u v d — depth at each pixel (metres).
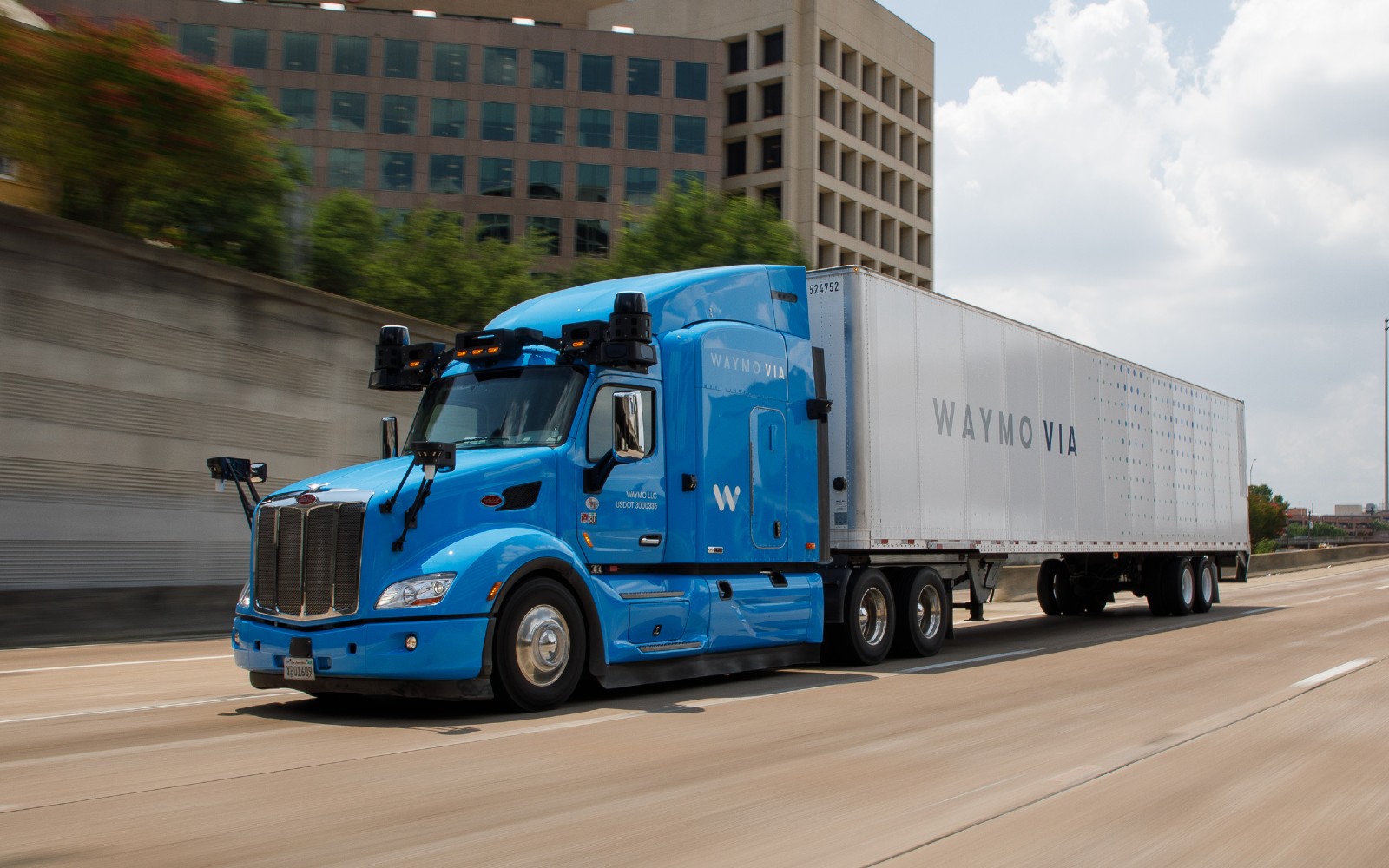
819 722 8.26
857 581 12.48
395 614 7.96
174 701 9.12
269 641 8.31
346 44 64.56
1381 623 18.88
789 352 11.91
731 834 5.00
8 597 13.45
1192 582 22.38
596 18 79.75
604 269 33.47
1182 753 7.19
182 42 63.03
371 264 29.47
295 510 8.34
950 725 8.20
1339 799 5.93
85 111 19.08
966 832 5.10
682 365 10.44
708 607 10.29
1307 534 146.50
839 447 12.66
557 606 8.82
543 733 7.63
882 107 80.31
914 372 13.69
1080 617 22.06
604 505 9.52
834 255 76.12
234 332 16.73
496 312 31.05
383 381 10.32
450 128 65.31
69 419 14.41
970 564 15.02
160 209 22.11
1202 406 24.06
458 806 5.44
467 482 8.55
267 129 23.33
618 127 67.06
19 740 7.26
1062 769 6.61
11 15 18.77
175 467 15.83
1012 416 16.12
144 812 5.27
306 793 5.69
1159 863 4.71
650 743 7.27
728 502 10.74
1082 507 18.16
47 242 14.19
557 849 4.70
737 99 75.94
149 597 15.13
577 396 9.46
